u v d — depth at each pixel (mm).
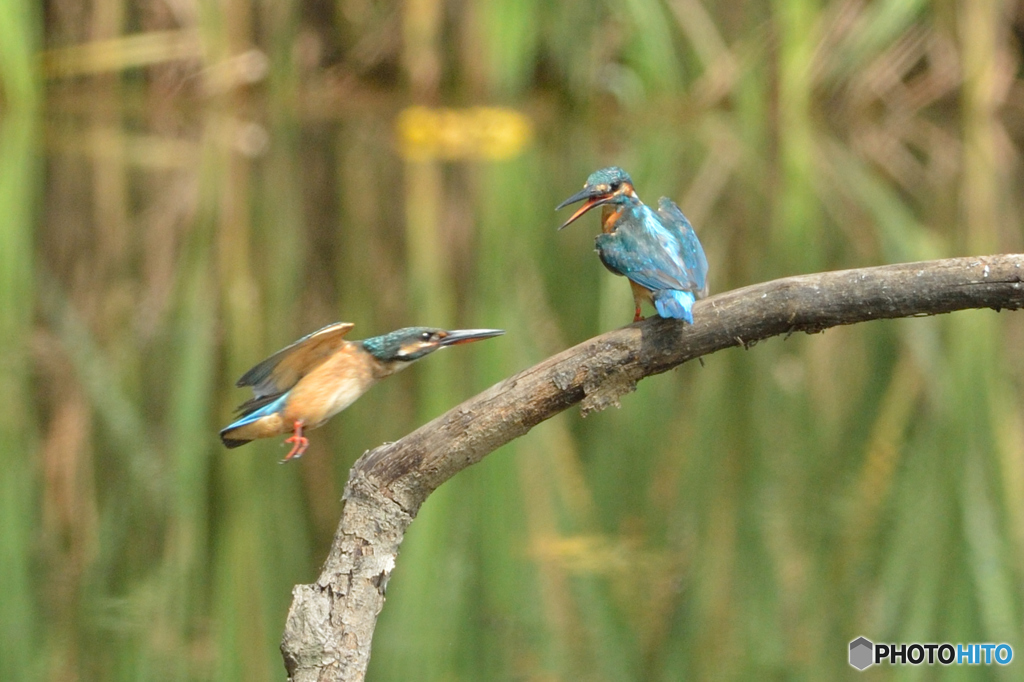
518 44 22781
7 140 21188
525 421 5012
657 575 8094
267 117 23672
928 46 23469
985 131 23125
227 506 9195
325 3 24438
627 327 5047
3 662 7062
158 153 20953
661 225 6008
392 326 12945
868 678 7109
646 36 22891
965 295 4734
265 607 7820
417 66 23109
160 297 14242
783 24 22797
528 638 7359
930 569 8273
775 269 14789
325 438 10367
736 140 22594
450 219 17516
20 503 9219
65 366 11945
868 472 9914
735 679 6992
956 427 10750
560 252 16078
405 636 7453
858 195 18625
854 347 12789
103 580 8094
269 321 13273
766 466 10008
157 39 23188
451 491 9438
